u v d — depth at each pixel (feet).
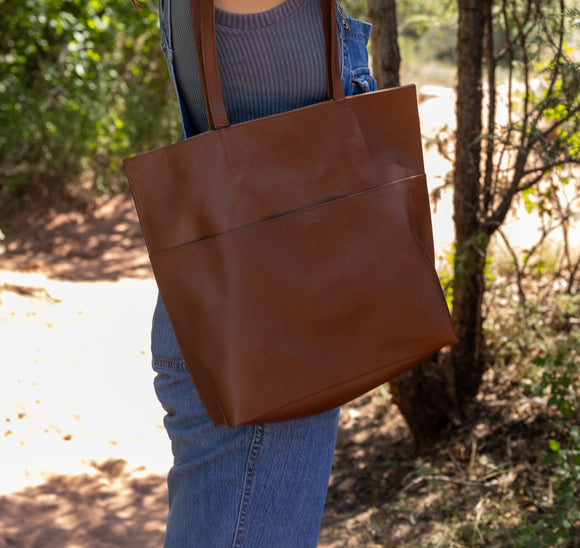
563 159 10.19
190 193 4.22
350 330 4.37
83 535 9.29
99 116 28.63
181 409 4.80
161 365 4.94
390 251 4.43
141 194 4.25
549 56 11.41
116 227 26.63
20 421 11.93
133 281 21.42
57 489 10.30
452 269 12.56
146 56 30.22
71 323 16.65
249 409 4.19
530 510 9.18
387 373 4.49
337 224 4.35
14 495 9.93
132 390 13.84
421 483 10.72
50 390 13.15
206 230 4.24
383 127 4.51
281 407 4.25
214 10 4.15
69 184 28.48
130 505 10.17
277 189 4.27
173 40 4.46
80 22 29.25
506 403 11.67
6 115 27.84
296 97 4.42
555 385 9.11
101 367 14.53
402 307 4.44
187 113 4.61
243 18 4.20
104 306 18.24
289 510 4.57
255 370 4.22
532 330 11.75
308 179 4.32
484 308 13.29
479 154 10.75
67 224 26.81
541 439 10.53
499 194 10.82
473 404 11.87
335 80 4.40
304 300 4.28
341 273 4.34
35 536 9.11
